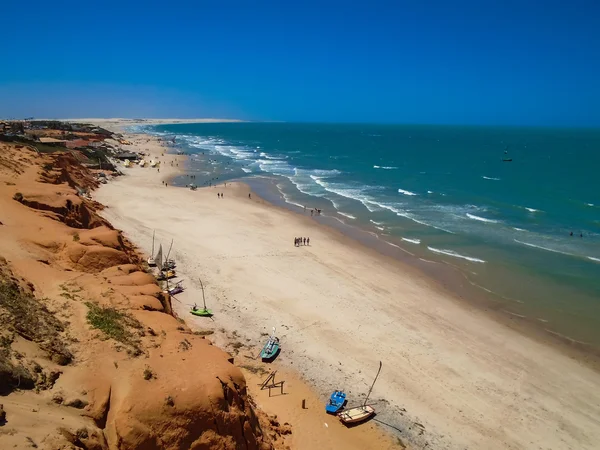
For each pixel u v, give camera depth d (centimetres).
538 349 2702
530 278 3666
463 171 9662
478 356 2616
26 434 1063
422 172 9456
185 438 1392
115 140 13762
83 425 1234
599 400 2291
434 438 1997
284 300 3169
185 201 6059
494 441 2006
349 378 2356
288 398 2152
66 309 1869
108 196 5975
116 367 1555
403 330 2856
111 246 2953
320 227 5069
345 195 6869
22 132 11100
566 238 4666
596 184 7931
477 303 3259
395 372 2433
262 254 4062
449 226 5116
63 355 1507
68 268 2522
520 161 11838
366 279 3619
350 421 2017
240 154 13388
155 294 2389
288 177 8662
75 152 8100
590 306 3200
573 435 2059
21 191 3450
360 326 2877
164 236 4378
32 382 1317
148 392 1452
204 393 1488
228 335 2672
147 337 1845
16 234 2631
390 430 2022
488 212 5781
